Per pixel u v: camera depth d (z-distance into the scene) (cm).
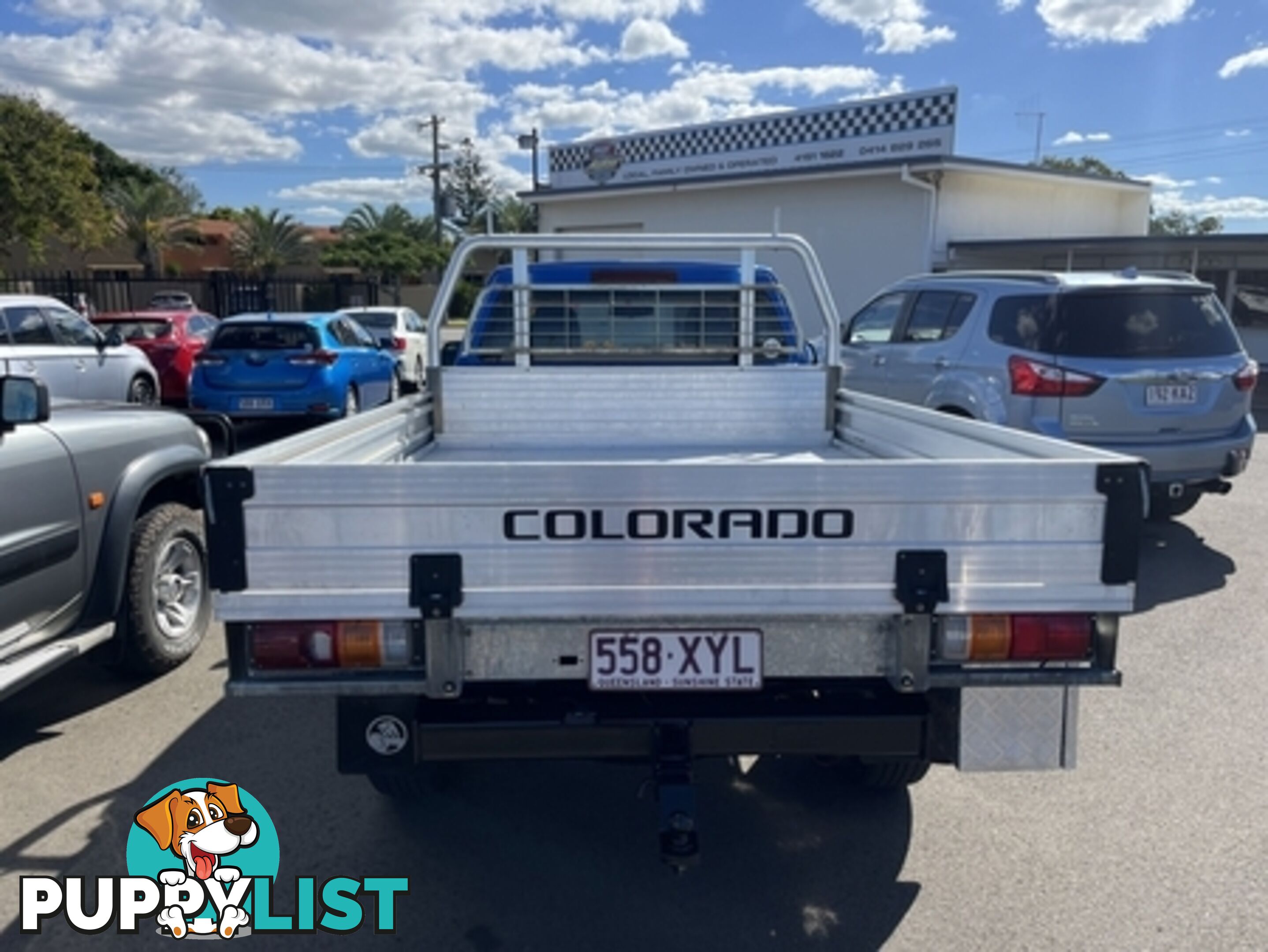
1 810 349
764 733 261
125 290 2920
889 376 757
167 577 476
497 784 370
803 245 434
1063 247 1647
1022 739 259
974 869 314
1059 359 624
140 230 4306
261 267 4559
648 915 293
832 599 241
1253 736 409
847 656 251
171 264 4694
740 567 240
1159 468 628
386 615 238
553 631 248
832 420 448
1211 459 635
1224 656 497
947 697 262
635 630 247
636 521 237
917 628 244
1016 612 244
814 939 281
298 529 235
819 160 1953
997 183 1845
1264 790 364
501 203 5116
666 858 243
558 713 262
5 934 284
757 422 446
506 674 249
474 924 289
